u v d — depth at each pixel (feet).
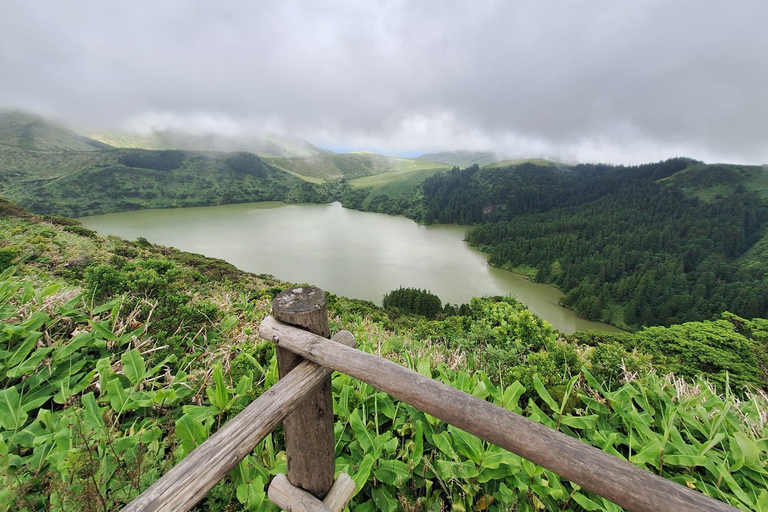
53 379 10.07
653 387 11.07
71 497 5.39
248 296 29.09
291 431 5.08
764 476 7.81
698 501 2.87
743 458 7.90
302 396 4.46
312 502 5.36
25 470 6.69
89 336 11.31
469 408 3.64
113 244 66.18
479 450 7.80
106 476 6.29
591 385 11.03
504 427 3.49
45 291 12.87
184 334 15.38
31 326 11.09
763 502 6.82
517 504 7.32
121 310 14.64
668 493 2.94
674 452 8.41
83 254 36.09
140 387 10.03
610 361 13.41
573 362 13.94
